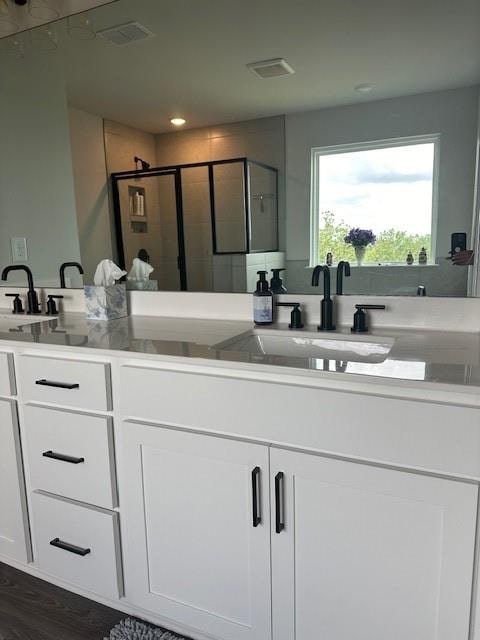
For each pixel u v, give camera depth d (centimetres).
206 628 128
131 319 177
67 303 203
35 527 151
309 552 109
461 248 137
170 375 118
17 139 203
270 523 112
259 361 109
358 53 142
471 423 88
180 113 168
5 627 143
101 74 179
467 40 130
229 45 158
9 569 168
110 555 137
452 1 130
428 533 96
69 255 199
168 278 179
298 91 151
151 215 179
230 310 170
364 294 150
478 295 138
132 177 180
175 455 121
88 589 145
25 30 192
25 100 198
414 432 93
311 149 152
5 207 212
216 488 117
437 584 97
